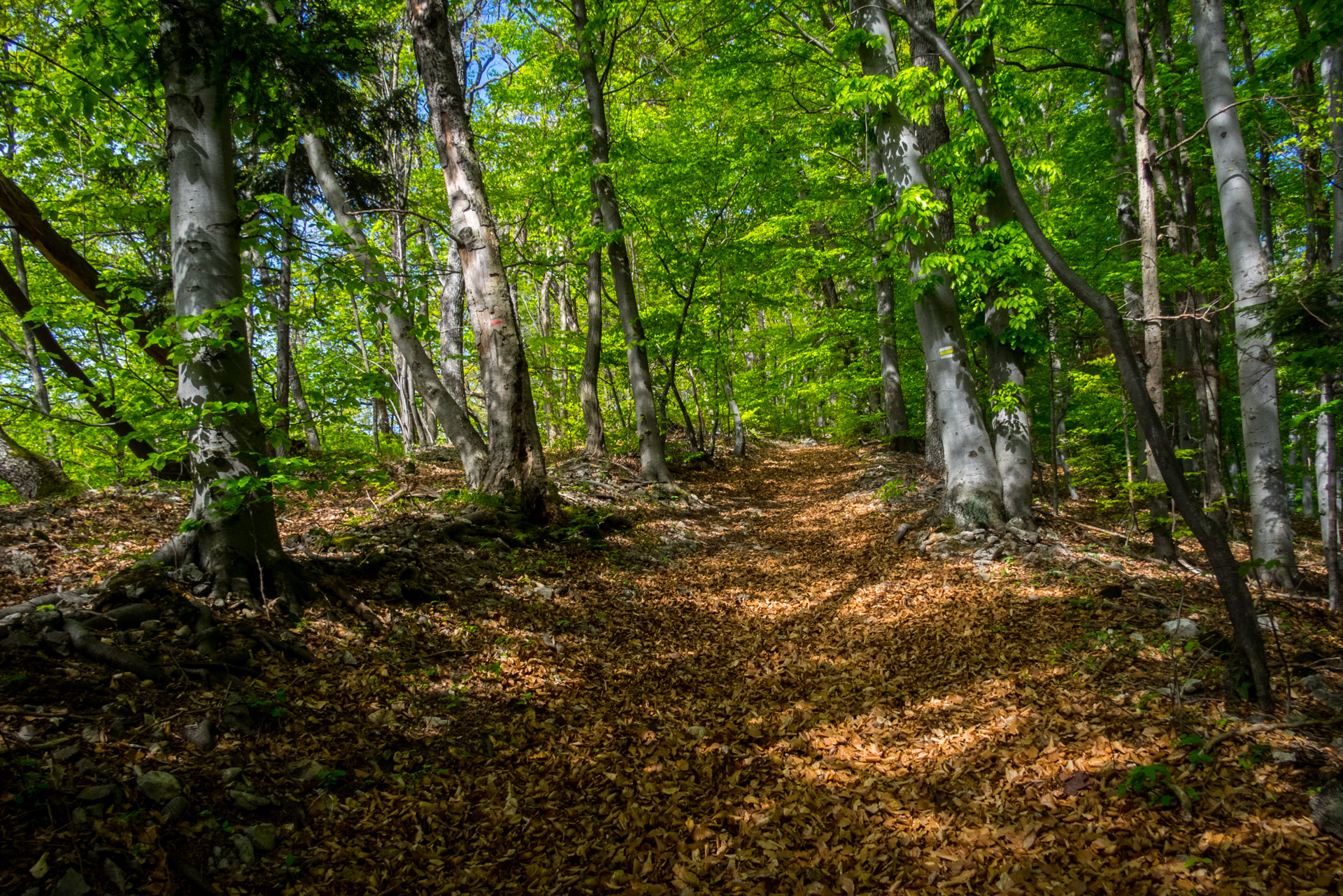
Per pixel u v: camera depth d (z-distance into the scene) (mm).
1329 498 6734
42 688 3475
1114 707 4363
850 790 3986
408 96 11641
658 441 14516
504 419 9164
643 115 17594
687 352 17359
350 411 6648
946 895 2998
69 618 3943
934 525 9812
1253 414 7816
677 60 15219
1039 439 15531
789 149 15156
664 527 11406
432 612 6031
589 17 13930
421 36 8844
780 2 12477
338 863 3207
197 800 3205
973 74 9055
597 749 4625
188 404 4871
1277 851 2885
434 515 8406
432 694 4832
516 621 6422
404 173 15344
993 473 9438
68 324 5250
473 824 3678
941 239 9633
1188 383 10664
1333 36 6293
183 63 4848
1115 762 3738
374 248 7613
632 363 14492
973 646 5988
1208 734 3805
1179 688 4387
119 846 2787
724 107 15914
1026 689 4953
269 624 4762
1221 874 2811
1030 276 9164
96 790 2957
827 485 16656
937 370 9672
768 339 21250
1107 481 12055
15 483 7242
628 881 3271
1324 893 2604
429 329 6820
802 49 12617
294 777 3615
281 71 5668
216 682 3984
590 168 13641
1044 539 8797
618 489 13000
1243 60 10609
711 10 13516
